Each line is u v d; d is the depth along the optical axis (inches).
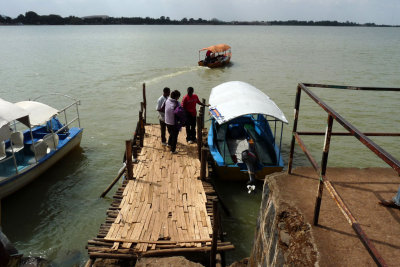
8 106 372.8
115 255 221.1
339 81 1171.9
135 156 377.7
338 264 102.2
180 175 344.2
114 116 743.1
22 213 377.1
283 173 161.6
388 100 875.4
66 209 387.9
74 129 555.2
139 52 2158.0
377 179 153.0
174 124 390.3
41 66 1460.4
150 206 281.1
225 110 445.7
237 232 341.4
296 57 1957.4
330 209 129.6
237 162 424.5
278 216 131.0
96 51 2229.3
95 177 464.1
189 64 1562.5
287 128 672.4
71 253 315.0
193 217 266.1
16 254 264.1
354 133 87.1
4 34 6058.1
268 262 137.3
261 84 1104.8
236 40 3932.1
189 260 230.4
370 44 3496.6
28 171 414.9
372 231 115.4
